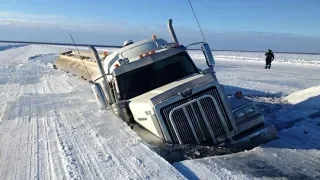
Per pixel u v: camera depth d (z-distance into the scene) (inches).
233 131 259.1
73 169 249.9
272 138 271.1
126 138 309.4
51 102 530.6
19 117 440.5
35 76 916.6
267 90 541.6
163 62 324.5
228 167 225.6
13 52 2450.8
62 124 390.6
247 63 1325.0
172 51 327.6
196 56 1947.6
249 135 260.7
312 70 967.6
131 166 243.0
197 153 249.8
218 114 255.9
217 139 257.4
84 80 771.4
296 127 302.8
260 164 227.9
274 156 239.9
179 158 248.4
